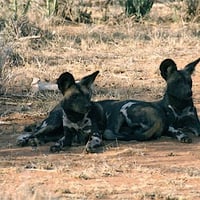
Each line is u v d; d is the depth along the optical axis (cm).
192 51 2552
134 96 1986
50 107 1853
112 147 1511
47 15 3034
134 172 1330
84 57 2452
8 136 1631
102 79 2181
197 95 1988
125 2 3148
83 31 2850
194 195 1188
